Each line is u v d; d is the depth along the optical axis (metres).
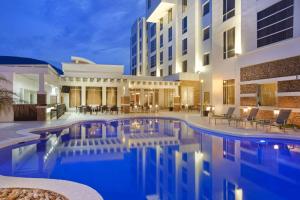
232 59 21.89
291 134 11.87
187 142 12.55
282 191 6.42
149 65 49.09
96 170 8.20
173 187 6.77
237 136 12.67
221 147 11.34
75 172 7.99
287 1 16.41
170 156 9.91
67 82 28.30
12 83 18.11
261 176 7.54
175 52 37.44
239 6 21.72
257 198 6.00
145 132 15.77
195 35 32.31
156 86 30.84
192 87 32.12
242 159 9.37
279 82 15.71
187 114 25.86
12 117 18.20
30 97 24.59
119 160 9.41
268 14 18.11
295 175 7.65
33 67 18.39
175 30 37.38
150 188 6.69
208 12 29.83
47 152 10.53
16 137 11.49
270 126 14.00
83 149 11.09
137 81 30.20
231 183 7.03
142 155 10.12
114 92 30.30
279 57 15.76
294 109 14.34
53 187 5.78
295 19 15.73
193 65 32.81
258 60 18.00
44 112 18.55
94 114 25.25
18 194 5.38
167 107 34.16
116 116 22.94
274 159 9.34
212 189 6.59
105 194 6.33
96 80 29.02
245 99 19.69
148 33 50.22
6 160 9.34
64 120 18.92
